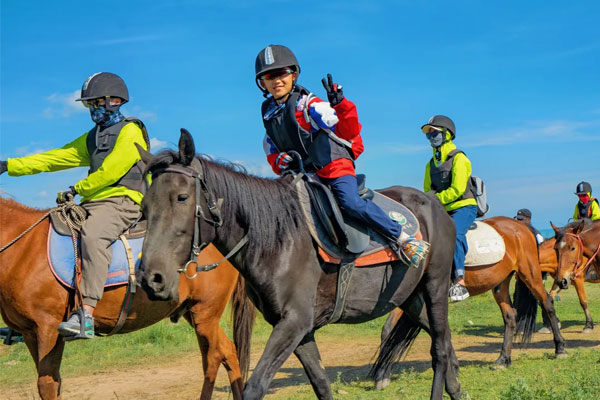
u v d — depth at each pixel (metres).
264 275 3.81
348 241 4.01
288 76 4.13
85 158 5.23
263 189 3.88
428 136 7.26
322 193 4.03
